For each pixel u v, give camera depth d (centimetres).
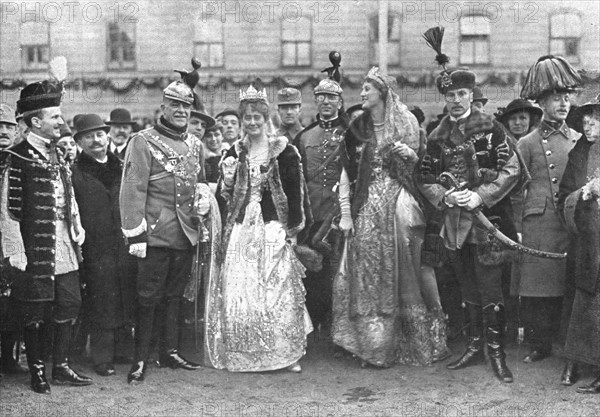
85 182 480
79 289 460
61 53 851
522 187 474
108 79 876
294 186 491
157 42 876
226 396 429
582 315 434
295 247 502
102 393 436
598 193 436
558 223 475
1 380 463
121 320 479
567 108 484
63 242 450
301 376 463
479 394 425
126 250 482
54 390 442
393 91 485
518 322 526
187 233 478
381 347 471
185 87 488
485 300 459
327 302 528
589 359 428
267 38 858
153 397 429
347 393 432
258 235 481
